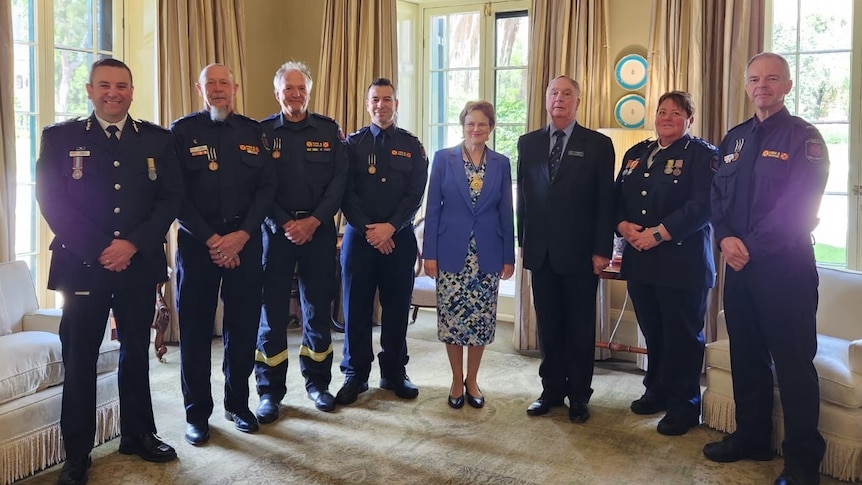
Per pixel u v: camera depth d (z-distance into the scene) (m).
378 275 3.50
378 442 2.97
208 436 2.97
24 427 2.62
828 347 2.97
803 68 4.00
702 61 3.93
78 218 2.52
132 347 2.73
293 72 3.18
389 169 3.39
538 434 3.08
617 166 3.96
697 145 3.06
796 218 2.55
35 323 3.16
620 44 4.34
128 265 2.63
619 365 4.20
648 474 2.70
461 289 3.30
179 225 2.94
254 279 2.99
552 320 3.27
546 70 4.40
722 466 2.77
